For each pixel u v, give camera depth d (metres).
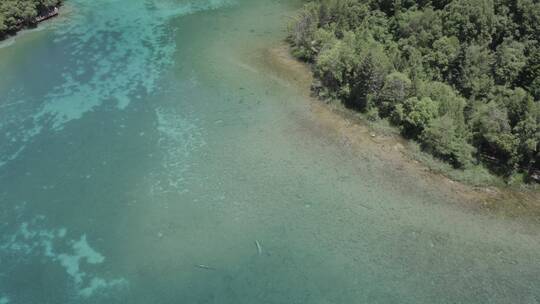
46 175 48.88
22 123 55.28
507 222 43.62
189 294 38.44
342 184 47.31
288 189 46.88
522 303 37.50
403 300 37.78
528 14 56.34
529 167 48.22
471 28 57.84
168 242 42.38
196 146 51.88
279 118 55.53
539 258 40.69
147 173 48.88
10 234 43.31
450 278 39.22
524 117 48.72
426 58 58.06
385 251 41.28
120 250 41.78
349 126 54.28
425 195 46.12
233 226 43.59
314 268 40.16
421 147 50.94
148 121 55.34
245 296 38.22
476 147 50.06
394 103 54.06
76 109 57.31
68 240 42.69
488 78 54.59
